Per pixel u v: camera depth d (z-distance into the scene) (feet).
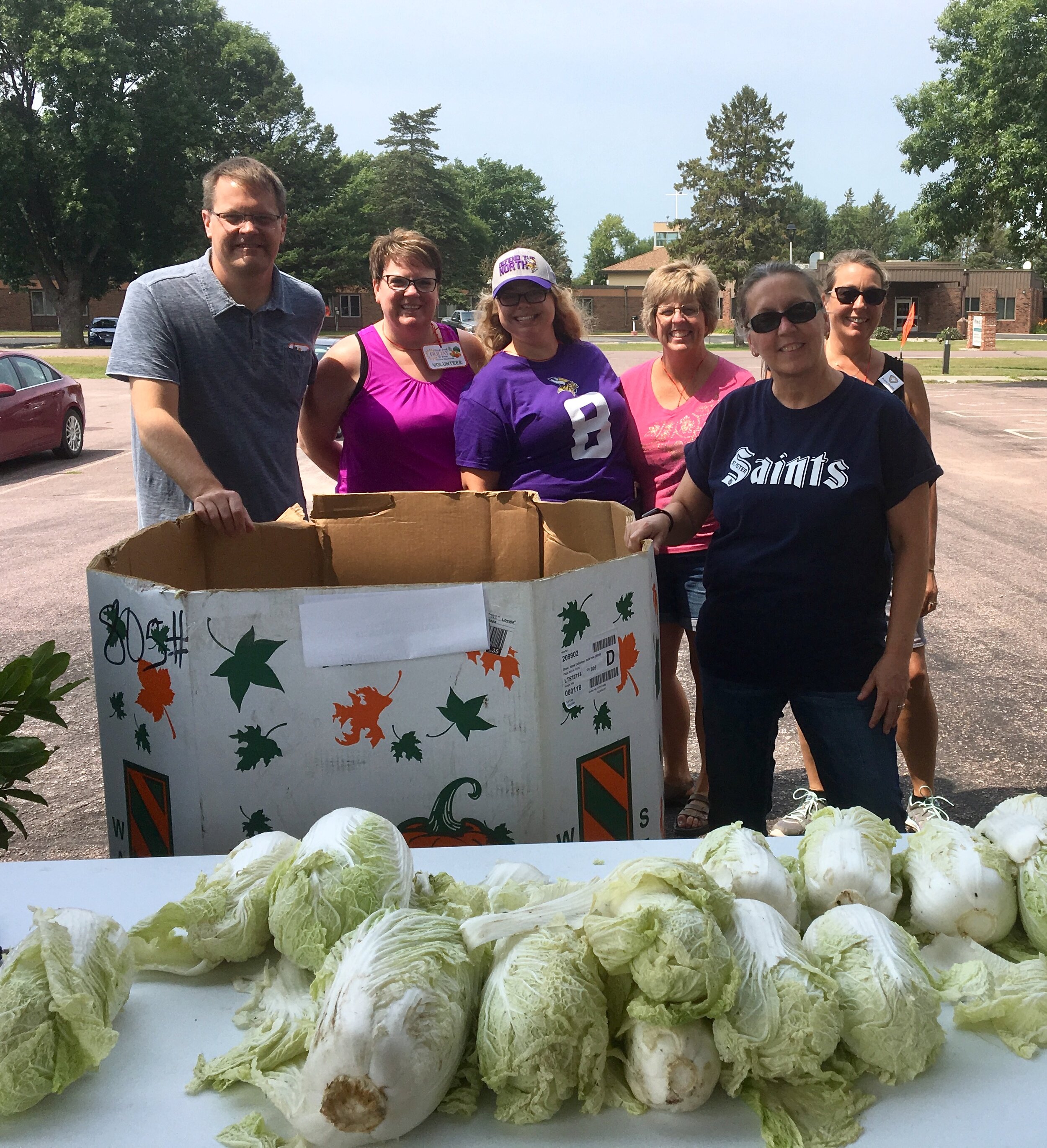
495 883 4.91
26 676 5.92
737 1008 3.86
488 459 10.64
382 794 5.82
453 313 215.10
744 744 8.42
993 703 15.40
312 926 4.36
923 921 4.79
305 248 166.61
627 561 6.31
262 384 10.00
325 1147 3.67
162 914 4.65
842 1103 3.86
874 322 10.50
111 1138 3.77
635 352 127.44
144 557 7.14
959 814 11.75
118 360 9.35
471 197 301.63
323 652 5.64
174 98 126.00
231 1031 4.31
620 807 6.42
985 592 21.88
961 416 57.21
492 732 5.82
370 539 8.73
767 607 7.97
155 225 130.62
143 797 6.02
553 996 3.79
